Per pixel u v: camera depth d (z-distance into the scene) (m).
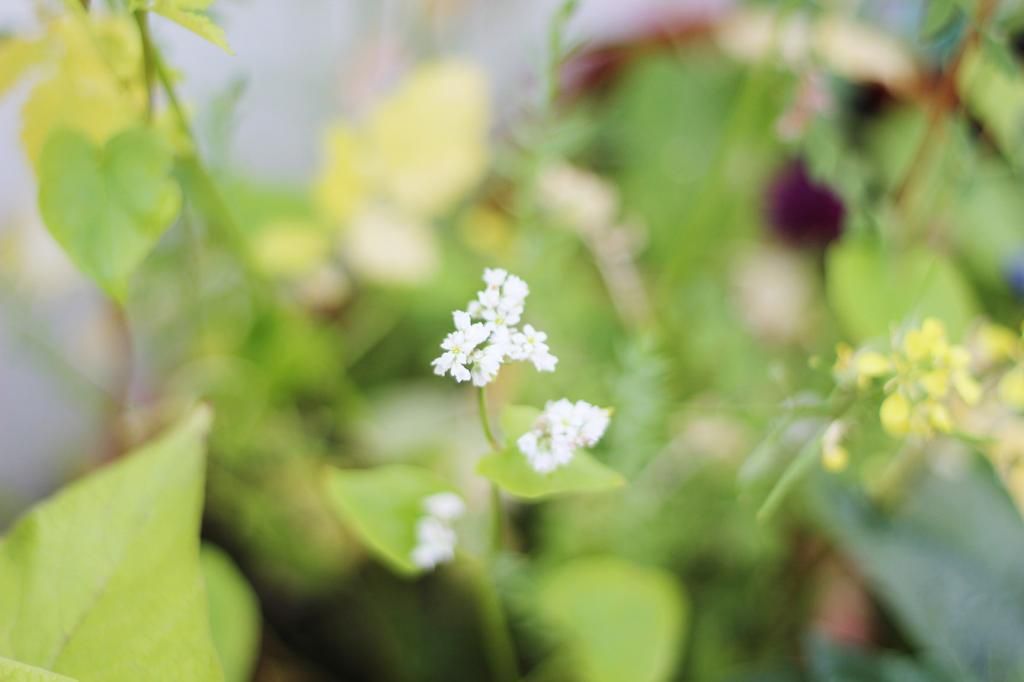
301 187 0.59
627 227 0.59
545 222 0.56
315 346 0.57
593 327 0.58
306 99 0.65
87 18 0.41
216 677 0.40
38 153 0.43
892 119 0.61
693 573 0.56
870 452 0.50
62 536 0.40
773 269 0.63
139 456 0.41
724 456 0.55
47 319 0.58
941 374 0.41
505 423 0.40
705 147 0.64
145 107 0.43
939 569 0.50
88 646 0.39
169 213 0.41
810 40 0.50
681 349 0.57
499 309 0.38
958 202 0.53
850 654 0.50
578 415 0.39
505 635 0.49
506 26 0.69
